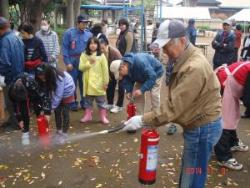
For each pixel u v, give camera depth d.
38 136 6.21
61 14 43.28
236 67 5.25
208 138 3.33
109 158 5.64
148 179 3.75
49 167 5.30
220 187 4.80
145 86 6.03
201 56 3.16
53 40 8.48
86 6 30.53
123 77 6.26
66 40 8.06
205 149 3.37
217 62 11.05
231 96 5.22
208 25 60.81
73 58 8.09
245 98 5.11
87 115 7.40
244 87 5.11
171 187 4.78
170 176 5.07
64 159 5.57
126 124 3.39
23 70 6.75
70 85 6.09
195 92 3.07
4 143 6.15
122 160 5.57
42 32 8.42
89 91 7.15
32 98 6.20
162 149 6.00
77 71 8.14
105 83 7.18
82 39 8.06
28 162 5.46
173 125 6.66
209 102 3.24
